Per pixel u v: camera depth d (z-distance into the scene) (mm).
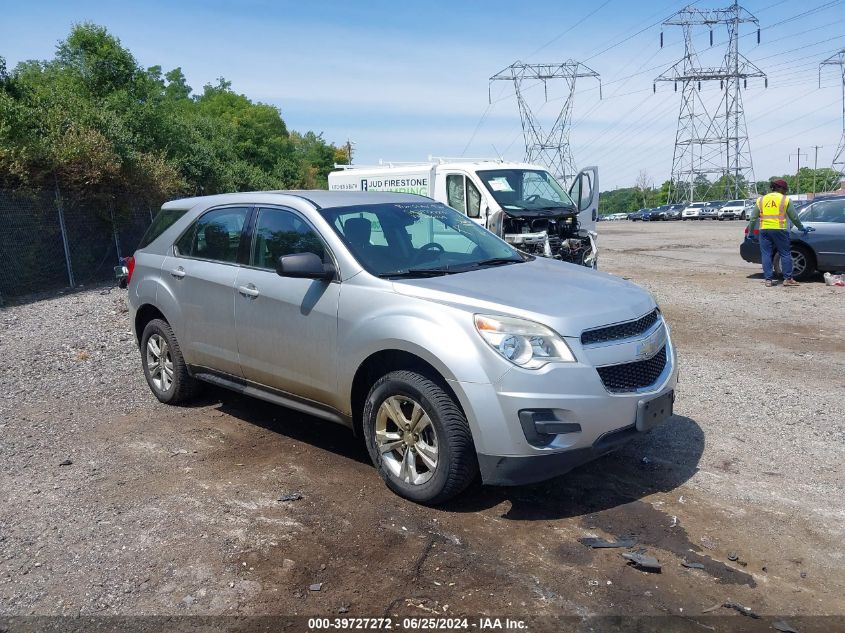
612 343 4141
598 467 4891
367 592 3465
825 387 6699
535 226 11953
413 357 4320
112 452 5328
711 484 4594
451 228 5598
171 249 6195
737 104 72250
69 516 4305
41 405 6547
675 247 24469
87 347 8938
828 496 4406
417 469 4414
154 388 6520
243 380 5527
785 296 11867
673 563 3684
